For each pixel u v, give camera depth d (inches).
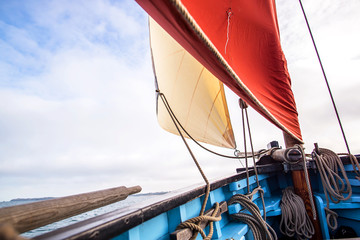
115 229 45.6
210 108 197.8
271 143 171.0
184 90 202.2
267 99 121.2
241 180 122.6
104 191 61.2
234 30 98.8
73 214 48.3
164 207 62.6
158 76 214.7
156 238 68.7
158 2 53.4
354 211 120.3
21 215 36.6
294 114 131.7
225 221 107.0
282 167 145.4
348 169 135.6
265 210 118.3
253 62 113.2
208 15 84.2
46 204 42.5
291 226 119.3
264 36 111.8
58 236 37.9
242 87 81.9
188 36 63.5
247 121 124.4
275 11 146.0
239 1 92.0
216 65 75.4
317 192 147.2
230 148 202.8
